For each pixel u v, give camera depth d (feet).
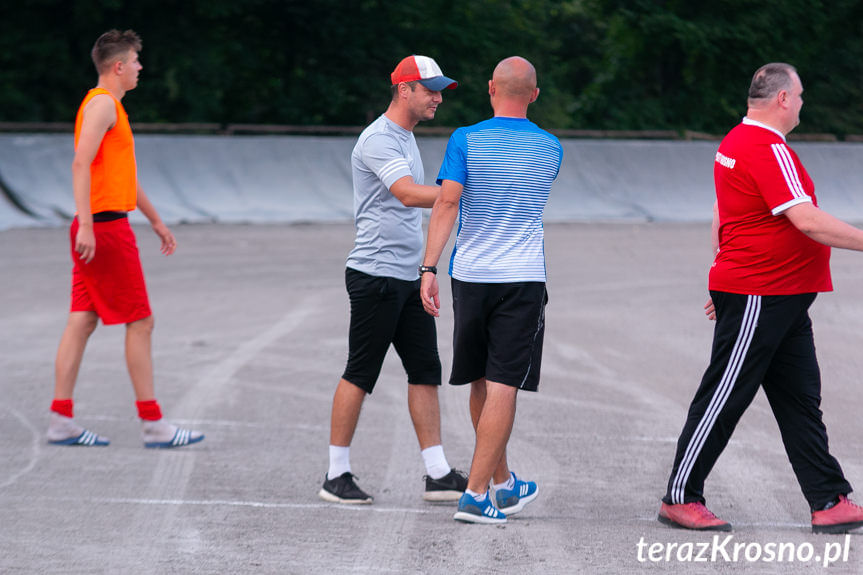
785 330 41.37
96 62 56.29
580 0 321.52
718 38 314.96
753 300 41.14
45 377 73.10
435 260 42.65
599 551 39.58
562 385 73.05
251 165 187.62
